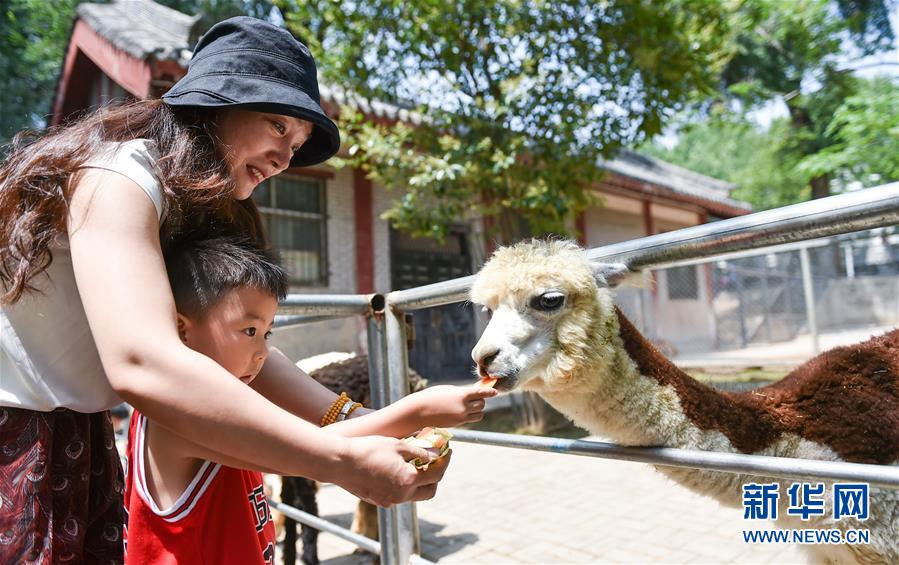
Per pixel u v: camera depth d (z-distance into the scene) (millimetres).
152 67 6852
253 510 1272
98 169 1036
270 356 1577
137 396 888
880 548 1830
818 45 11758
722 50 7988
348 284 9250
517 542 3881
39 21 12367
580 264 1754
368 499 998
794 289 14289
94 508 1293
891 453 1827
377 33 6758
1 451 1144
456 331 10719
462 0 6574
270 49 1228
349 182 9422
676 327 14609
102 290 930
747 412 1912
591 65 7059
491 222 8578
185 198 1129
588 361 1747
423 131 7082
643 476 5250
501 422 7902
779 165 16516
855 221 1164
